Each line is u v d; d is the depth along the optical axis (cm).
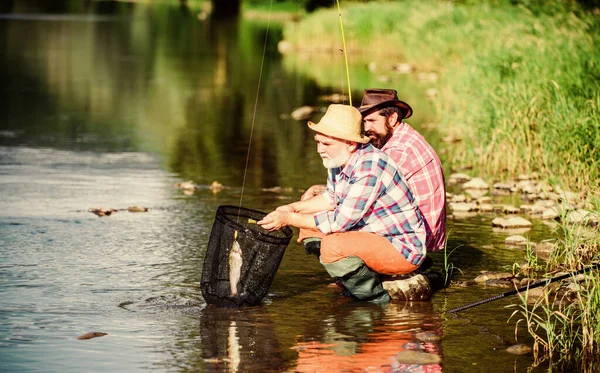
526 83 1331
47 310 663
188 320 647
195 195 1101
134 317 652
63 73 2536
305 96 2195
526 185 1144
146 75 2577
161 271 771
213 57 3192
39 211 994
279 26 5094
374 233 696
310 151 1453
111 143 1490
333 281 757
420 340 613
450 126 1574
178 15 6050
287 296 712
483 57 1614
